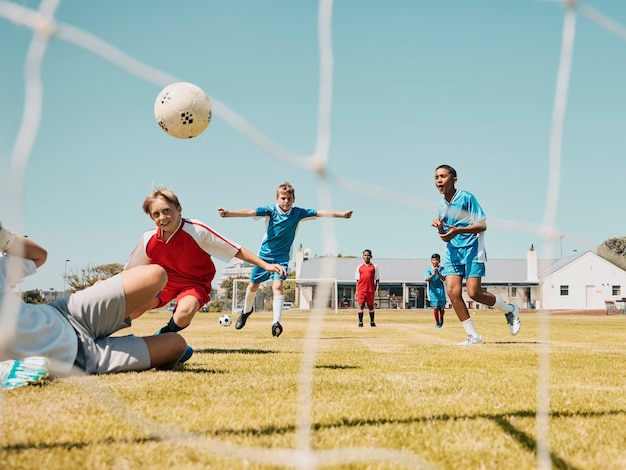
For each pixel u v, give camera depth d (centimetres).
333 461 173
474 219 626
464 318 652
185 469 166
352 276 5056
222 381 319
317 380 333
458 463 177
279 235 724
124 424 214
